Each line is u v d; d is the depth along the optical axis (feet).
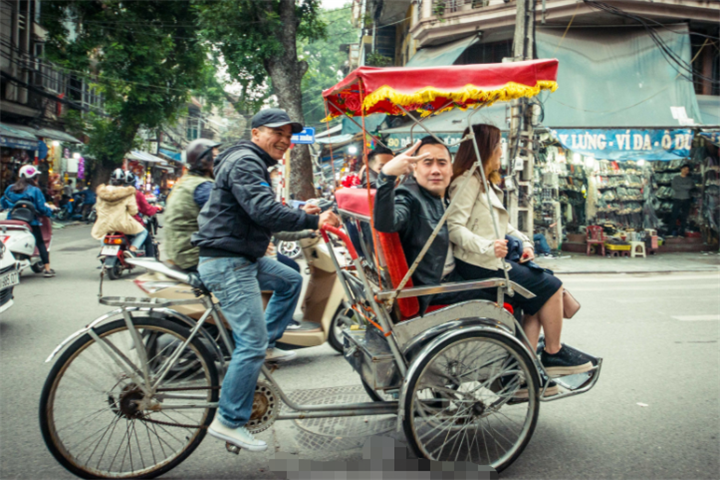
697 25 42.60
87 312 19.27
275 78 51.16
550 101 38.22
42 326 17.30
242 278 8.31
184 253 12.04
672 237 42.65
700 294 24.89
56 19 64.03
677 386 12.96
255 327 8.30
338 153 70.90
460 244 8.77
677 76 39.91
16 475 8.38
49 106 69.56
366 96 7.36
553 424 10.77
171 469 8.59
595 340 16.92
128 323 8.25
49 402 7.89
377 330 9.22
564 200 42.80
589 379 10.10
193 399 8.53
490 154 9.14
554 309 9.68
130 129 69.77
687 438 10.18
